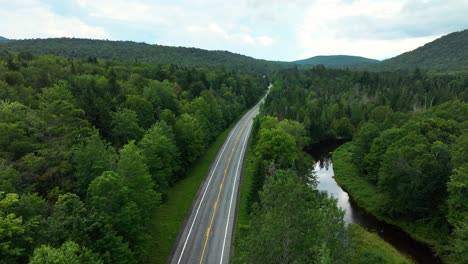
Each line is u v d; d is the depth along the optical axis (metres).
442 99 107.06
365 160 66.69
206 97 97.81
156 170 48.91
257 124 80.88
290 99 128.00
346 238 22.66
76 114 48.06
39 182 30.38
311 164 61.62
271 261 20.94
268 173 47.38
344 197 61.53
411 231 48.34
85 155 32.66
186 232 41.94
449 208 42.06
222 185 58.28
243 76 170.88
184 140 62.81
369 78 171.38
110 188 28.62
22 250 20.59
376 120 97.56
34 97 59.19
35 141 35.75
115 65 122.25
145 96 75.38
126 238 30.16
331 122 108.25
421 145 51.12
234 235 41.22
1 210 21.86
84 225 24.83
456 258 38.56
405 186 49.09
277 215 21.42
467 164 40.19
